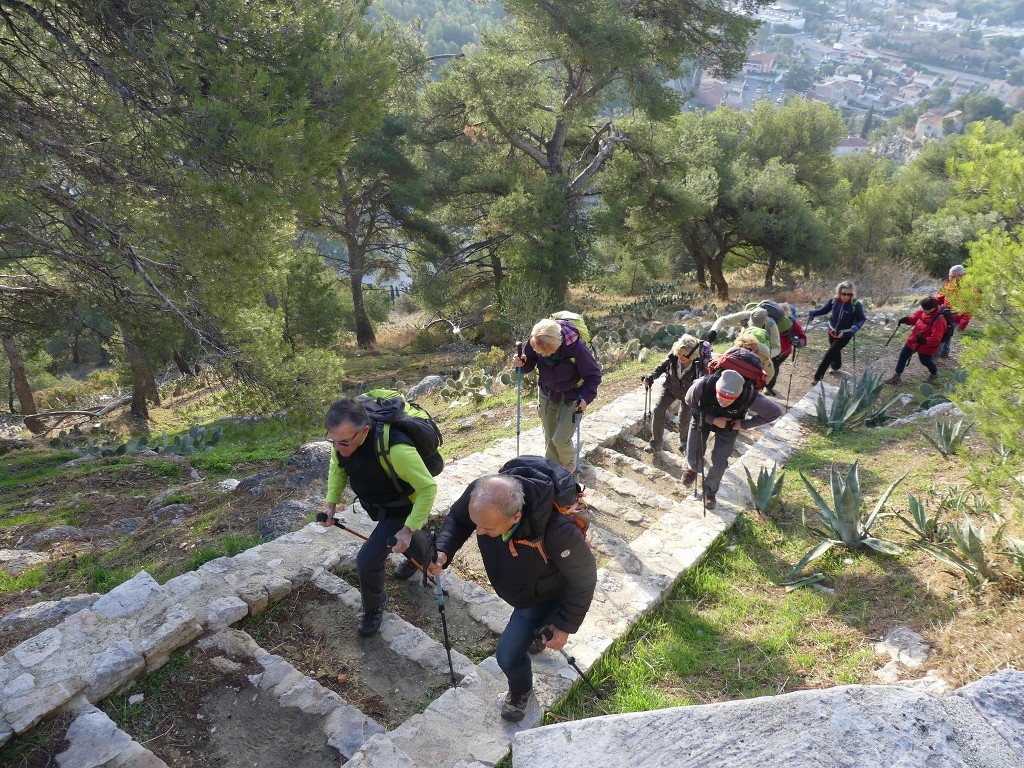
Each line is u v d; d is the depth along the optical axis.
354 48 7.70
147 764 3.06
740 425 5.72
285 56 7.12
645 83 20.52
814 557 5.06
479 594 4.60
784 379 10.21
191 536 5.46
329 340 21.53
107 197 7.72
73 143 7.38
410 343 29.09
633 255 31.88
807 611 4.63
